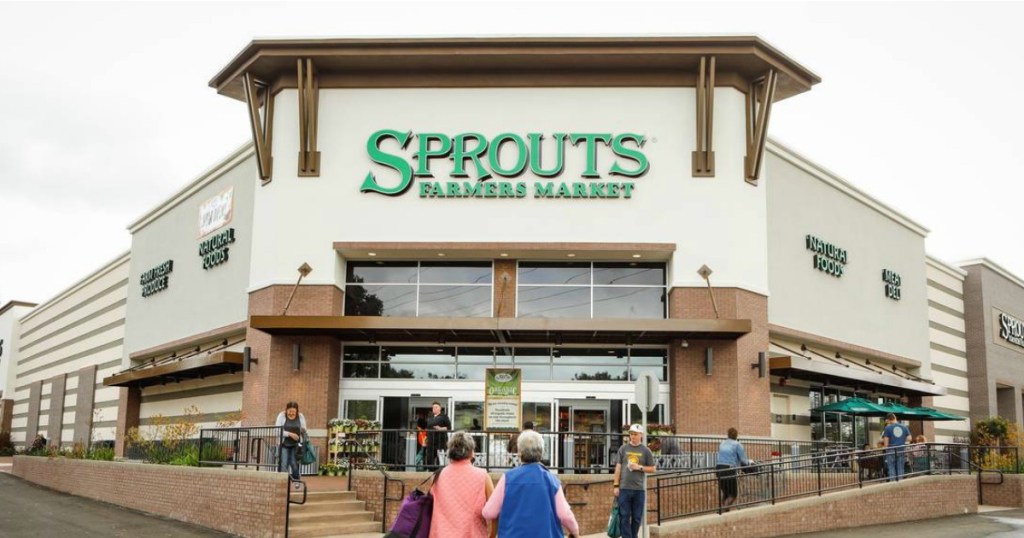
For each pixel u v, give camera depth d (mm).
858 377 30688
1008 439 41844
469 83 27328
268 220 27188
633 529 15000
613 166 26844
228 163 32250
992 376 46250
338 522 17781
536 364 27203
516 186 26750
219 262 32000
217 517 18344
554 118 27156
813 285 31281
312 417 25969
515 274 27391
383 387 27125
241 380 30422
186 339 33812
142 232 40750
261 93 28812
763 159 27438
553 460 19766
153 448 24906
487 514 8195
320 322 24859
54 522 19422
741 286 26312
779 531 18594
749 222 26953
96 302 48438
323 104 27469
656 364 27125
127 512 21641
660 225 26609
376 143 27125
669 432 25078
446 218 26719
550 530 8109
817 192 32344
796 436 30297
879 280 36000
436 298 27484
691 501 19781
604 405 26875
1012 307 50781
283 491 16703
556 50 26594
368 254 27172
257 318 24984
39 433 57031
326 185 27047
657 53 26469
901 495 21750
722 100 27234
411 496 8406
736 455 19078
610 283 27422
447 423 20219
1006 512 23969
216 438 24062
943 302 44312
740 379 25859
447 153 26984
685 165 26938
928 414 32594
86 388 47438
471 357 27312
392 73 27422
